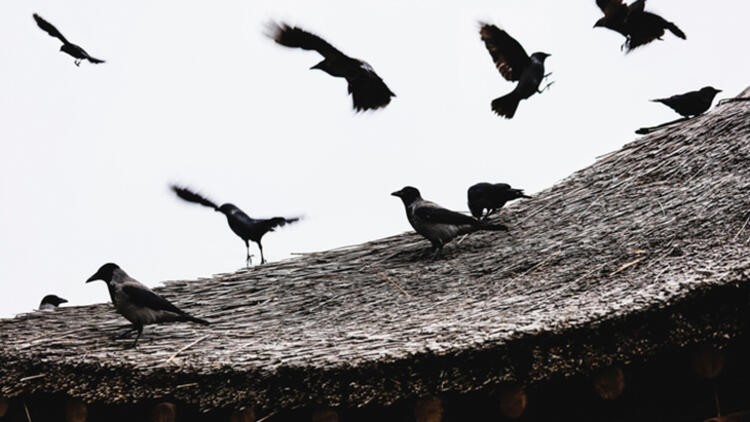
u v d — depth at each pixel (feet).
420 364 32.04
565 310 33.40
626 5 50.78
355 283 47.39
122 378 36.17
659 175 49.65
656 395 33.19
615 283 36.60
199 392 34.86
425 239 54.03
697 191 44.68
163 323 44.98
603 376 31.94
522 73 52.60
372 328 38.73
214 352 36.99
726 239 37.65
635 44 51.60
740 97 55.26
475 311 37.86
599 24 51.65
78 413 37.52
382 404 32.40
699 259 35.68
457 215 50.21
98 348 39.60
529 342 31.60
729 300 31.40
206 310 47.70
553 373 31.58
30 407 38.58
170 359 36.19
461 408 34.01
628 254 39.78
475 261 47.19
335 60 39.45
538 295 38.24
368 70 39.81
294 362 33.42
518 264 44.16
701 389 33.09
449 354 31.83
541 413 33.60
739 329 31.27
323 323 42.19
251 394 33.99
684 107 57.47
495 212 55.06
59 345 40.09
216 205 55.57
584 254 42.24
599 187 51.70
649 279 35.14
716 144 49.47
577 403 33.53
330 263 52.49
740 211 39.88
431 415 32.35
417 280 46.06
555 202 52.42
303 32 39.11
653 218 43.52
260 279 51.47
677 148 51.60
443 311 39.73
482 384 31.83
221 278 53.26
